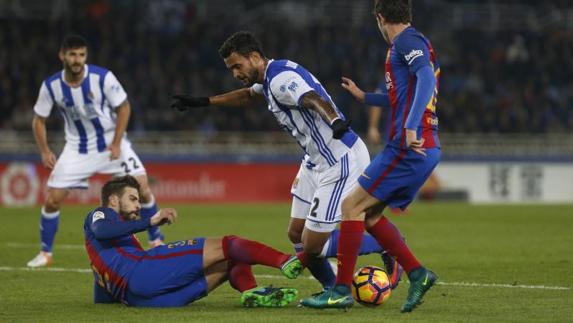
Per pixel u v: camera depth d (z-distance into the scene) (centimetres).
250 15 11700
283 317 2444
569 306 2695
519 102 10594
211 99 3036
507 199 9406
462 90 10850
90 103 3988
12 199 8206
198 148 8800
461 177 9331
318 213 2719
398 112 2547
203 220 6316
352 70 10481
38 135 4022
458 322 2381
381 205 2589
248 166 8775
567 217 6756
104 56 10094
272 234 5319
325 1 11725
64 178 3956
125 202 2748
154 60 10256
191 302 2666
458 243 4809
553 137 9775
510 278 3397
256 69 2684
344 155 2722
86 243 2703
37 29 10294
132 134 8819
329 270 2834
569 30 12181
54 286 3212
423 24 11831
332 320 2389
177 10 11144
